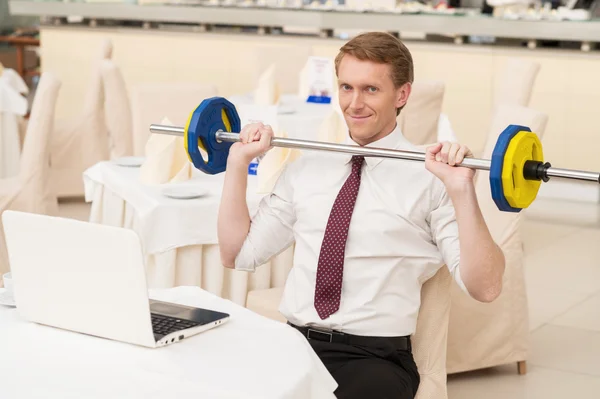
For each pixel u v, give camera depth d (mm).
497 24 6652
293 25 7383
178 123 4871
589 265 5355
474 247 2154
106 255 1864
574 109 6578
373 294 2396
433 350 2545
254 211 3291
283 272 3371
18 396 1740
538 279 5070
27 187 4570
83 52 8242
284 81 6543
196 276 3238
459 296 3576
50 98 4562
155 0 8172
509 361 3697
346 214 2416
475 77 6844
